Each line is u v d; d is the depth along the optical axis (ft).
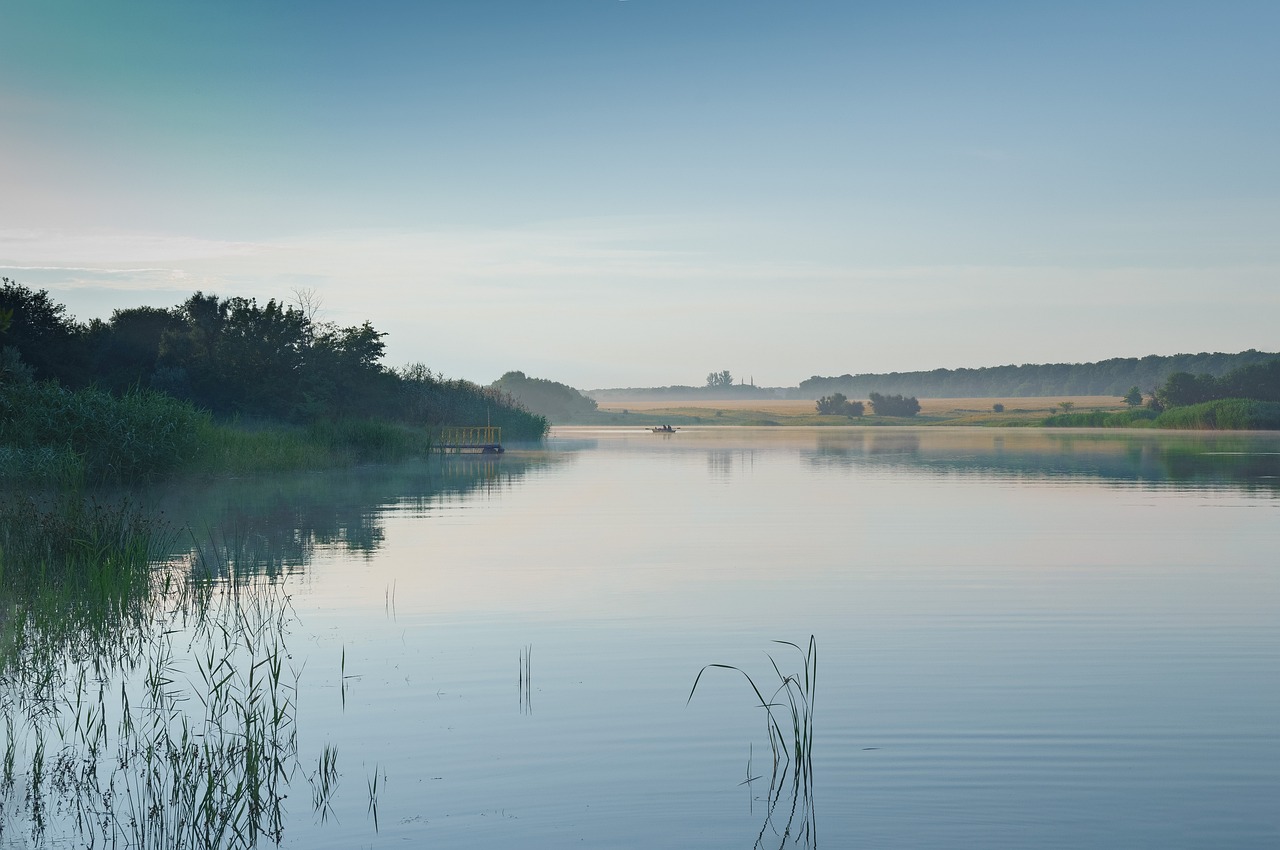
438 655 40.65
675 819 25.20
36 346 162.09
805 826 24.73
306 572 60.18
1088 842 23.88
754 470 161.17
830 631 45.16
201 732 31.55
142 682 36.88
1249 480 134.00
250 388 187.11
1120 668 38.83
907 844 23.77
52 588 48.16
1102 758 29.17
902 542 74.38
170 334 194.29
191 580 56.08
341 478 134.62
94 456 103.86
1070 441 293.64
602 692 35.58
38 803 26.27
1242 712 33.40
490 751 29.78
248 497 105.29
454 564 63.57
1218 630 45.21
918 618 47.80
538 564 63.72
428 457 193.16
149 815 25.59
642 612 49.01
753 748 30.07
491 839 24.16
